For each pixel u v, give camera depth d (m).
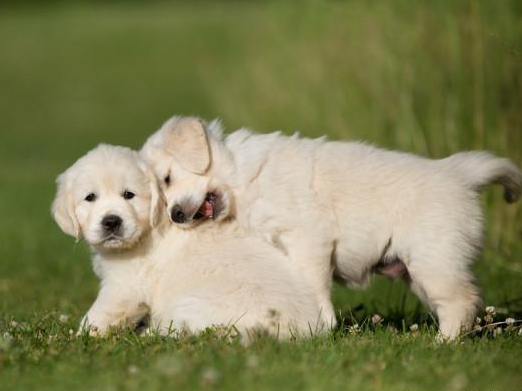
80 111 38.66
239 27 47.28
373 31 16.91
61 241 17.56
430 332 9.01
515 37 13.55
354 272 9.70
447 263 8.96
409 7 16.08
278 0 23.30
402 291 12.26
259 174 9.86
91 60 48.91
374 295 12.13
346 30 18.36
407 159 9.71
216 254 9.27
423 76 15.31
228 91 26.36
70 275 14.72
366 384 6.93
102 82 44.12
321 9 20.03
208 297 8.66
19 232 18.41
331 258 9.56
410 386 6.95
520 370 7.36
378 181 9.47
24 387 6.93
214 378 6.82
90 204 9.56
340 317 10.37
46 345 8.29
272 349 7.71
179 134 10.15
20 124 36.56
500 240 13.67
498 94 13.84
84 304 11.92
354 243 9.50
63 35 54.84
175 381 6.83
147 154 10.36
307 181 9.62
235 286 8.66
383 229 9.37
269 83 22.66
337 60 18.62
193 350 7.83
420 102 15.34
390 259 9.51
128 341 8.48
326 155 9.81
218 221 9.80
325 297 9.32
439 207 9.12
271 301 8.50
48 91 42.91
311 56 20.17
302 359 7.45
